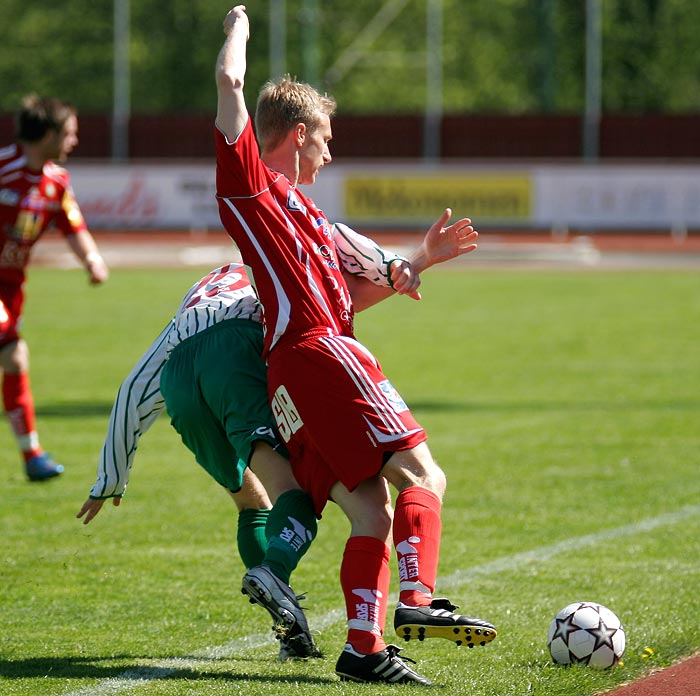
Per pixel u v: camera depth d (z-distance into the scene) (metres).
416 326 63.31
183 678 15.52
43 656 16.67
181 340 16.17
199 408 15.82
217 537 24.03
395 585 21.02
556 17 188.88
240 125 14.70
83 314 67.88
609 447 33.12
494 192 122.06
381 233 122.38
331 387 14.55
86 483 29.19
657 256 109.19
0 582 20.70
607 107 192.25
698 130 138.38
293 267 14.86
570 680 14.99
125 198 125.69
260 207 14.83
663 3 189.75
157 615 18.78
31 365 49.59
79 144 144.50
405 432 14.59
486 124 141.38
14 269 29.11
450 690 14.43
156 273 95.94
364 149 142.88
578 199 122.19
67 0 191.75
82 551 22.88
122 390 16.56
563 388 43.66
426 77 189.25
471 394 42.41
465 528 24.38
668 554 22.25
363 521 14.67
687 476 29.44
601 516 25.38
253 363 15.66
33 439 29.39
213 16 189.12
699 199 121.44
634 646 16.44
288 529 14.66
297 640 15.77
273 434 15.15
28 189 28.83
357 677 14.45
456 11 187.88
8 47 192.12
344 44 182.75
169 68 190.38
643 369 48.16
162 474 30.44
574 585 20.11
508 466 30.72
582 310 70.44
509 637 17.27
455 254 16.55
